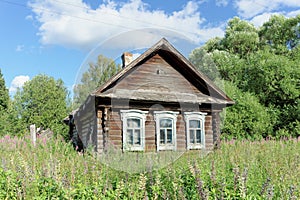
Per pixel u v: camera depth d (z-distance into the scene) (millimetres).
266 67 18594
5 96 29688
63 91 29125
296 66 18406
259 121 15961
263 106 17406
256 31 28734
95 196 3600
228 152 8734
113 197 3709
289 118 17438
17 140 11547
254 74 19344
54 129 23656
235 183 3572
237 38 26984
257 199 3512
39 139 12031
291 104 18234
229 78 20844
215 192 3570
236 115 15617
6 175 4320
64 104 26594
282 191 4113
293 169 5441
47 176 4309
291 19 26328
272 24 27703
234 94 16203
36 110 25734
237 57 21969
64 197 3648
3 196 3879
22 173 4301
